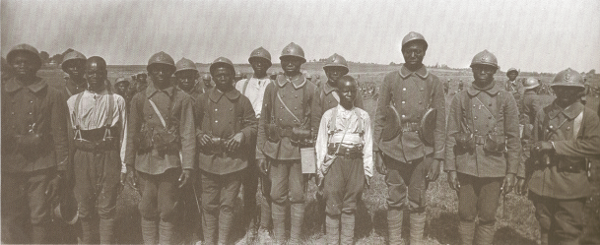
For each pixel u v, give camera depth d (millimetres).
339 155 3711
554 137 3508
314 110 3988
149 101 3729
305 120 3973
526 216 4785
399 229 4043
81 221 3824
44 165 3719
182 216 4078
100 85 3840
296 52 3973
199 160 3916
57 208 3848
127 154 3787
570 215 3436
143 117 3775
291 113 3930
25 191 3721
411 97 3820
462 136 3732
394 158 3859
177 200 3828
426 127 3773
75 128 3754
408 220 4848
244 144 3918
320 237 4371
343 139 3705
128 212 4820
